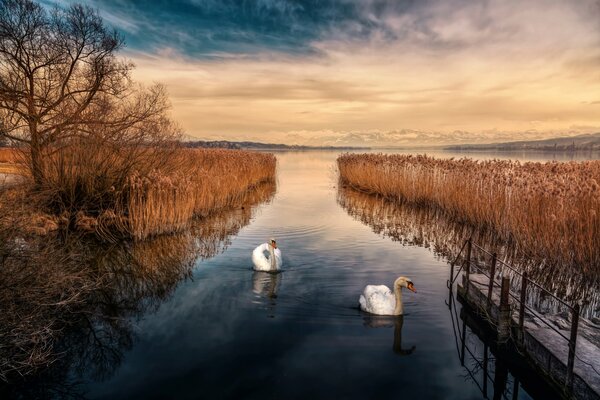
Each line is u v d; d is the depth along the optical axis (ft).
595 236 35.06
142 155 57.36
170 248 45.24
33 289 21.33
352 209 73.05
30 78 52.70
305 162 273.54
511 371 22.58
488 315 26.20
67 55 58.18
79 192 51.80
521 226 45.09
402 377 20.85
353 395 19.24
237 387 19.84
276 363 21.93
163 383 20.22
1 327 19.34
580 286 34.42
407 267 39.06
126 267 39.01
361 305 29.22
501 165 68.74
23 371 21.27
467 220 59.72
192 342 24.34
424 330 26.23
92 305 30.22
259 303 30.04
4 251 21.03
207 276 36.19
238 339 24.64
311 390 19.56
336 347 23.70
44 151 51.70
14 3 51.88
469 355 23.32
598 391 17.30
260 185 110.52
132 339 24.85
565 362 19.57
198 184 60.64
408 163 85.56
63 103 55.83
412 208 74.28
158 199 50.19
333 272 37.29
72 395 19.44
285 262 40.27
